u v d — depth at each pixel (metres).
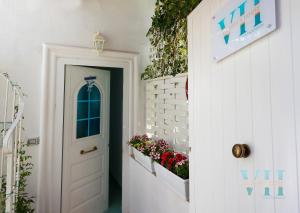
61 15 2.34
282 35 0.67
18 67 2.21
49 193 2.31
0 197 1.36
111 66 2.67
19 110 1.67
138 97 2.77
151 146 2.12
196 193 1.22
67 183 2.48
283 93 0.66
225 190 0.95
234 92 0.90
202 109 1.16
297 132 0.61
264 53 0.74
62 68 2.42
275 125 0.69
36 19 2.25
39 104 2.29
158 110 2.36
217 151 1.01
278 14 0.68
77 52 2.45
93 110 2.82
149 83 2.60
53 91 2.35
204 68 1.14
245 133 0.83
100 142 2.92
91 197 2.79
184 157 1.73
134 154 2.54
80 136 2.65
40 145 2.27
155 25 2.41
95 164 2.85
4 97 2.14
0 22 2.13
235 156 0.83
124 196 2.75
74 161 2.57
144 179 2.22
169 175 1.65
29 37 2.25
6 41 2.16
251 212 0.79
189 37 1.33
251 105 0.80
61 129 2.40
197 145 1.21
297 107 0.62
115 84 3.81
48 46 2.30
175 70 1.99
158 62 2.38
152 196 2.02
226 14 0.93
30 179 2.25
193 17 1.28
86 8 2.41
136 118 2.76
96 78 2.82
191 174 1.28
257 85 0.77
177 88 1.97
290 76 0.64
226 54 0.93
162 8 2.26
